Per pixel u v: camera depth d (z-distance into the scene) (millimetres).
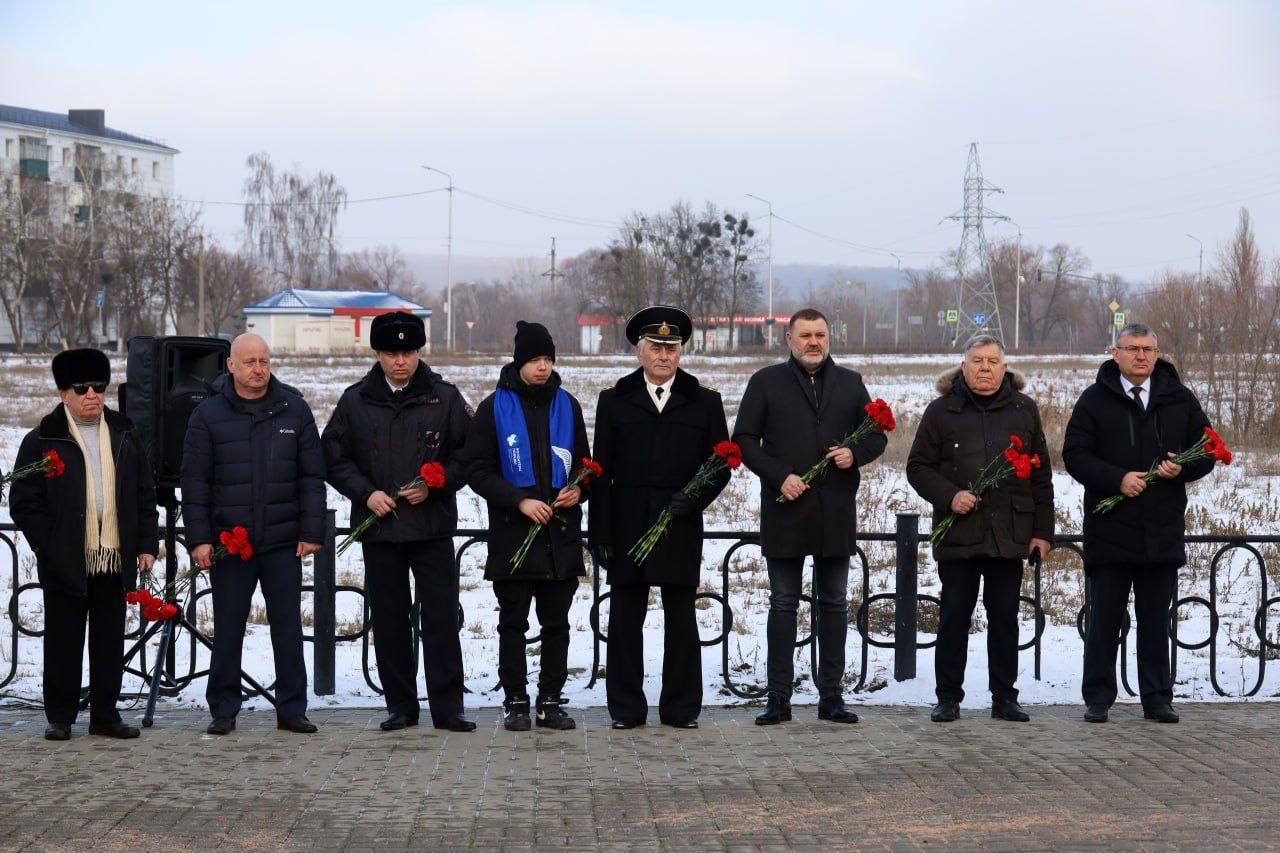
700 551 7191
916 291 133375
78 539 6770
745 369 48250
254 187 94938
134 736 6910
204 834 5285
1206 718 7281
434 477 6859
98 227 77875
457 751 6605
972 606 7309
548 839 5230
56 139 90938
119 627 6969
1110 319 104062
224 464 7082
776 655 7219
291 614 7121
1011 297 112875
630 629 7137
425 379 7270
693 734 6961
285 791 5887
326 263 96438
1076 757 6406
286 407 7219
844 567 7223
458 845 5164
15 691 8094
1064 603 10930
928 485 7281
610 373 44375
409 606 7203
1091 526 7309
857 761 6371
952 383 7480
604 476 7191
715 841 5207
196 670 8719
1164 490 7172
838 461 7051
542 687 7145
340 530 7984
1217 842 5152
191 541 7031
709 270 82438
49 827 5363
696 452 7125
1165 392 7277
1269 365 22172
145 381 7629
